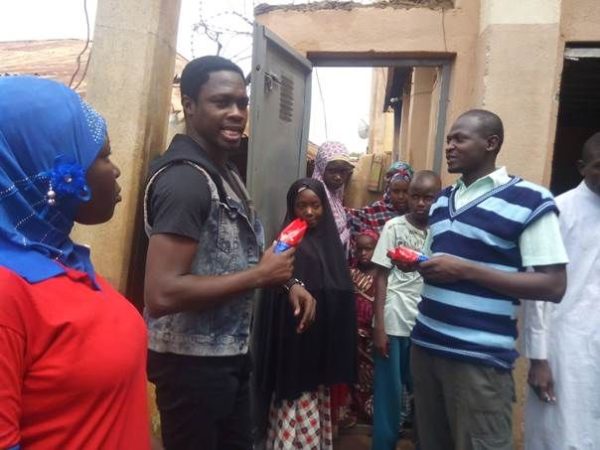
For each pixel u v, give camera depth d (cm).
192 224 160
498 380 198
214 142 186
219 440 194
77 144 106
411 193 312
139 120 230
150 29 232
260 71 286
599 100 525
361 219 410
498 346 197
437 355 206
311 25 387
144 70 231
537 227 193
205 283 160
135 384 112
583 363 231
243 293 167
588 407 231
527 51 312
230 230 175
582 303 233
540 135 312
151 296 157
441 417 220
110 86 232
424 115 561
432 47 373
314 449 285
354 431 363
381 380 315
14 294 92
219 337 174
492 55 315
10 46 680
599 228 233
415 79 563
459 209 206
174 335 172
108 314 107
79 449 100
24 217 102
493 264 199
